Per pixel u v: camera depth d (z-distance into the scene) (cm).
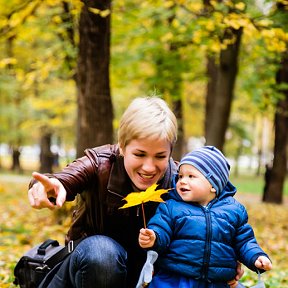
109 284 391
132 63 1762
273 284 736
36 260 463
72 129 3731
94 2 961
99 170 418
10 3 1301
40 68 1514
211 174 417
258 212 2000
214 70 1961
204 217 409
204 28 1096
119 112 2845
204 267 399
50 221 1261
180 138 2252
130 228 430
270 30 936
